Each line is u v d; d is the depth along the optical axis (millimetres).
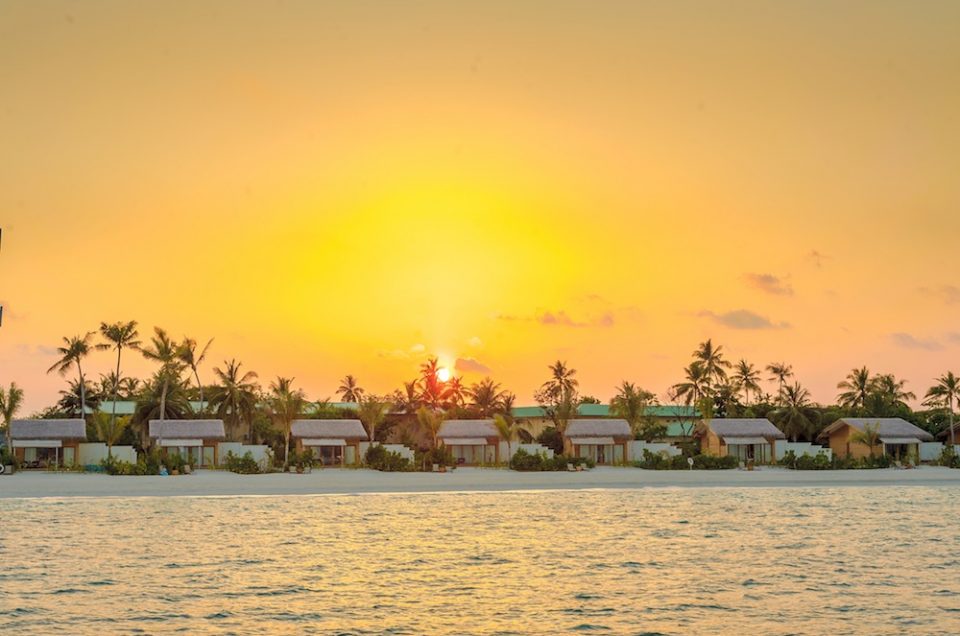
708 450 113562
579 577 44250
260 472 96250
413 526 62031
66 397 123312
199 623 35031
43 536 56406
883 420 115375
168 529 59906
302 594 40250
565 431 110125
